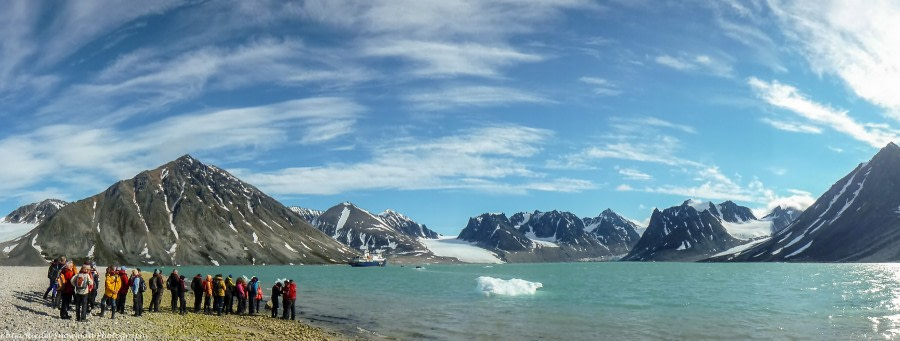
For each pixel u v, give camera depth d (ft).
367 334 125.18
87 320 106.63
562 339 120.16
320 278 481.87
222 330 111.55
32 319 101.96
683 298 231.91
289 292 143.43
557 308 189.37
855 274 456.04
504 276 512.63
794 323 148.36
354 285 356.38
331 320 152.56
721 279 412.36
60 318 106.32
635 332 131.95
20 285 186.80
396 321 151.43
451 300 224.94
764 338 122.72
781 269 625.41
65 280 106.73
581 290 286.66
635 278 453.17
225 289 147.84
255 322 133.49
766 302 210.18
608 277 481.46
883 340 119.03
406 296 249.14
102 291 188.14
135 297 123.13
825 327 139.85
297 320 146.92
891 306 190.60
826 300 216.33
